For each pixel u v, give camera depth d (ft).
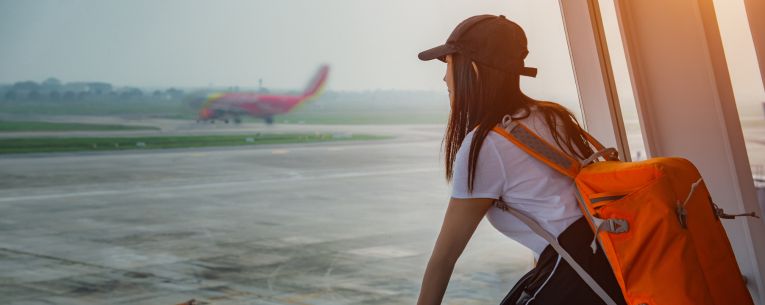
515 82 4.45
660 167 3.91
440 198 49.55
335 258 30.63
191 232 39.88
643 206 3.85
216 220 42.88
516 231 4.46
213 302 25.93
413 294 24.27
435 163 64.85
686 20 10.27
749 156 10.42
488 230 29.27
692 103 10.48
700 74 10.34
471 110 4.46
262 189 51.85
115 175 58.13
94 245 39.24
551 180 4.26
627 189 3.97
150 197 50.96
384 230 37.76
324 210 44.32
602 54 10.42
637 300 3.88
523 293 4.49
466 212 4.30
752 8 9.62
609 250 3.95
